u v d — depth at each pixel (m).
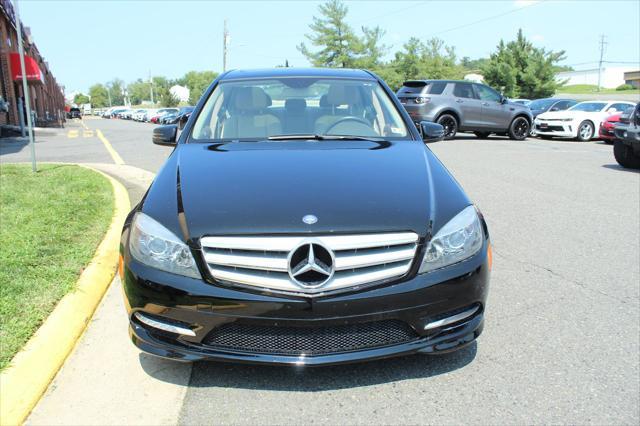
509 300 3.80
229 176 3.02
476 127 15.94
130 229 2.81
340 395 2.66
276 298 2.46
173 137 4.13
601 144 15.87
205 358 2.54
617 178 8.81
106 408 2.58
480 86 15.96
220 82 4.39
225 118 3.99
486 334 3.29
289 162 3.22
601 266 4.52
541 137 18.47
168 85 132.62
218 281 2.51
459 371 2.88
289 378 2.81
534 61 50.97
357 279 2.51
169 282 2.54
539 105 20.52
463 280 2.63
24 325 3.09
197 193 2.83
